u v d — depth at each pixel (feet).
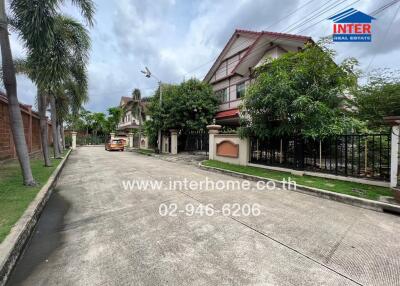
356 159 22.26
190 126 50.08
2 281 7.41
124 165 37.40
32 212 12.46
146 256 8.98
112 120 144.87
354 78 24.31
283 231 11.35
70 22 27.63
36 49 19.39
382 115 28.48
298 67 24.48
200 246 9.77
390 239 10.54
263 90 25.89
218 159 38.24
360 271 8.05
